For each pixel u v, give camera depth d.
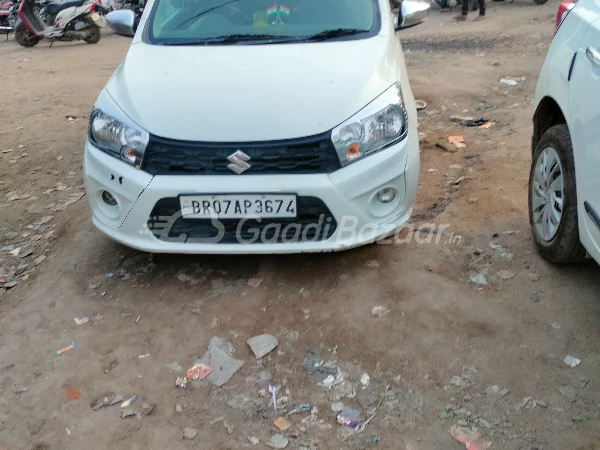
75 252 3.58
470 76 7.11
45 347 2.79
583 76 2.74
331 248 2.92
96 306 3.06
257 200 2.79
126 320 2.95
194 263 3.38
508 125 5.37
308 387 2.49
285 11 3.72
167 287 3.19
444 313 2.89
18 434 2.32
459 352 2.64
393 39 3.69
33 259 3.59
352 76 3.05
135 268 3.37
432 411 2.34
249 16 3.71
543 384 2.44
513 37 9.25
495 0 13.06
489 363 2.57
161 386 2.54
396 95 3.03
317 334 2.80
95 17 11.99
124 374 2.61
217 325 2.89
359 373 2.55
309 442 2.23
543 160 3.18
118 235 3.04
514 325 2.78
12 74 9.14
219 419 2.36
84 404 2.46
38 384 2.57
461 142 5.03
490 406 2.35
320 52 3.31
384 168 2.88
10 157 5.35
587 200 2.60
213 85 3.03
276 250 2.91
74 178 4.80
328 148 2.80
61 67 9.54
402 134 2.96
